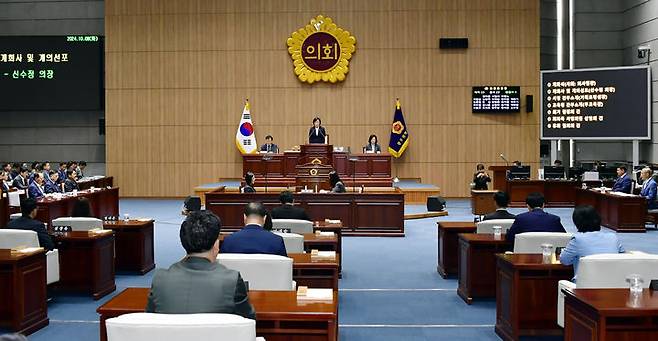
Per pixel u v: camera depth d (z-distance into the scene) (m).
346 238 12.85
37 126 22.27
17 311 6.18
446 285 8.58
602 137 17.89
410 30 20.48
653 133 19.27
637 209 13.79
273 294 4.43
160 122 20.94
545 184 18.11
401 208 13.05
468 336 6.25
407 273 9.41
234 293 3.32
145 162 21.05
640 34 20.34
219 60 20.75
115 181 21.11
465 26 20.41
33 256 6.40
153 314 3.06
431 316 6.98
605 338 3.89
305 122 20.59
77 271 7.97
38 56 20.61
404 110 20.55
